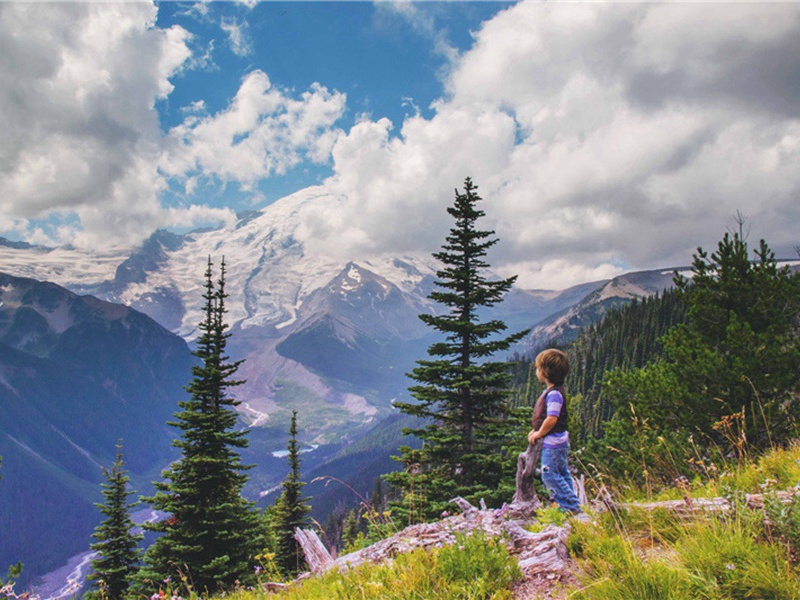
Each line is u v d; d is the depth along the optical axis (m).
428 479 16.58
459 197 19.56
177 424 23.03
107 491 24.69
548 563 4.57
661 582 3.71
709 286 13.85
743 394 11.59
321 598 5.03
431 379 18.69
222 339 24.72
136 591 19.55
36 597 4.27
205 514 21.27
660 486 6.67
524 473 6.37
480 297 19.17
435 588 4.42
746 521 4.20
